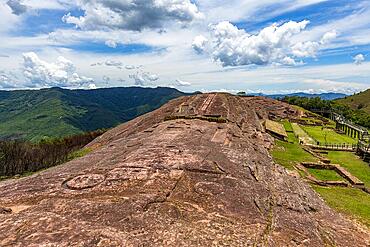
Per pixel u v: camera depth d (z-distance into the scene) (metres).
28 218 11.26
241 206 14.86
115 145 30.30
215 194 15.62
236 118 51.84
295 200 18.09
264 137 50.06
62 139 67.25
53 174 18.42
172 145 24.52
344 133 81.19
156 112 61.66
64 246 9.48
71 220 11.27
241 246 11.16
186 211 13.43
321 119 103.25
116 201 13.43
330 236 14.55
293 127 82.06
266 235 12.57
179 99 72.75
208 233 11.73
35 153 44.38
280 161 38.12
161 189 15.39
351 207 22.97
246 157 23.70
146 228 11.41
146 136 31.64
